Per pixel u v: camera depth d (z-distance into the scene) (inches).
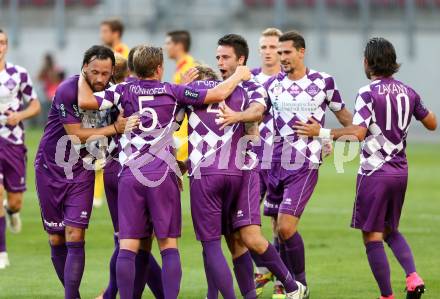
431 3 3324.3
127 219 781.9
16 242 1235.2
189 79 855.1
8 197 1179.3
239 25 3287.4
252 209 807.7
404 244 872.9
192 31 3265.3
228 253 1158.3
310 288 953.5
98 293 929.5
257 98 815.1
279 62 1020.5
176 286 779.4
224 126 787.4
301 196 901.8
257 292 944.9
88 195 837.8
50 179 839.7
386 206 858.8
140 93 787.4
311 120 870.4
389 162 850.8
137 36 3240.7
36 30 3284.9
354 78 3289.9
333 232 1317.7
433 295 912.3
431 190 1827.0
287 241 896.3
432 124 892.0
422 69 3297.2
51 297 911.7
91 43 3265.3
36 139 2691.9
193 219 800.3
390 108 845.8
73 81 816.9
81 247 834.8
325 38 3255.4
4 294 924.6
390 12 3324.3
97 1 3361.2
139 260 820.0
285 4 3292.3
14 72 1148.5
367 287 957.8
